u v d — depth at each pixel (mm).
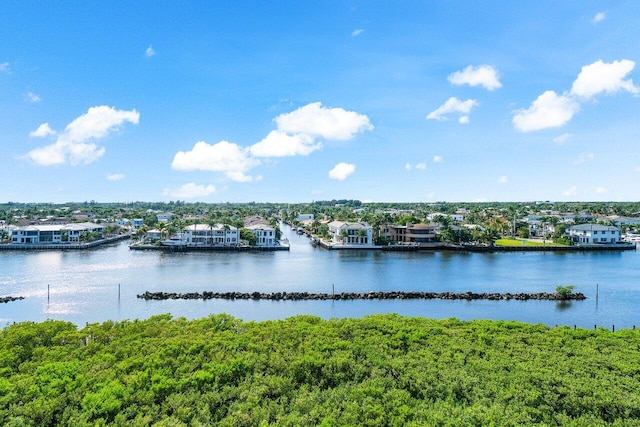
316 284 87375
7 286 82438
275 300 73625
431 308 68500
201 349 30219
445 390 23688
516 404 22125
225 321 39625
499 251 148000
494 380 25078
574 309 68562
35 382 24609
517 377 25250
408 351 30609
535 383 24656
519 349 31000
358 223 163750
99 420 20188
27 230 153375
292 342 31906
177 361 28047
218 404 22688
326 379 25969
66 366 26906
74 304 68875
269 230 162500
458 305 70688
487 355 29641
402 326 36250
